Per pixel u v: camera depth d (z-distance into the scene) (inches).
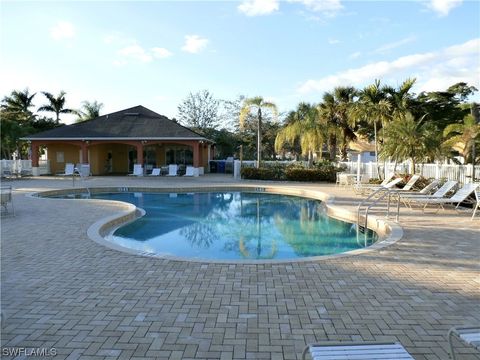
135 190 756.6
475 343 100.8
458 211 450.0
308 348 98.7
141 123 1211.9
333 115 1291.8
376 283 199.2
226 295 181.9
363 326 149.8
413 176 606.5
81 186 776.9
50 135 1159.0
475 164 644.1
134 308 166.7
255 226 454.3
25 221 379.6
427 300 176.2
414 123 678.5
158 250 347.9
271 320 154.9
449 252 262.2
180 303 172.4
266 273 215.0
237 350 131.5
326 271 219.0
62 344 135.0
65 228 343.3
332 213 497.4
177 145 1273.4
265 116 1670.8
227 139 1785.2
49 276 210.2
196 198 697.0
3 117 1514.5
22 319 155.9
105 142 1138.7
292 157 1855.3
